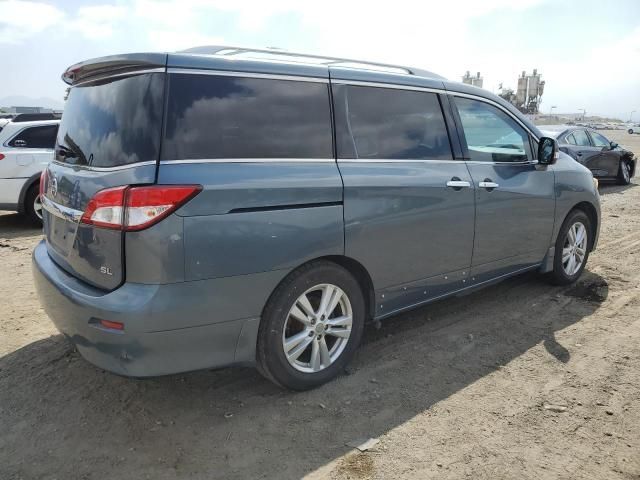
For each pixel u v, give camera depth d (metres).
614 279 5.48
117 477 2.52
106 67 2.96
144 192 2.54
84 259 2.81
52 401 3.16
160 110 2.65
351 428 2.91
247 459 2.65
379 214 3.37
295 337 3.14
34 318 4.42
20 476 2.52
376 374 3.51
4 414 3.03
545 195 4.64
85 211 2.74
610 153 13.31
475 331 4.20
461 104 4.10
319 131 3.20
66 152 3.17
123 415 3.02
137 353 2.60
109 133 2.79
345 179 3.20
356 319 3.43
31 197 8.14
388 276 3.54
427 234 3.70
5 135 7.93
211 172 2.71
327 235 3.11
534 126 4.78
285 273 2.97
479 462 2.64
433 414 3.05
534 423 2.97
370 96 3.49
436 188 3.70
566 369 3.59
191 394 3.24
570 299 4.90
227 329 2.82
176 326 2.64
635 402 3.19
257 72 3.00
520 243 4.51
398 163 3.54
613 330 4.22
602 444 2.79
